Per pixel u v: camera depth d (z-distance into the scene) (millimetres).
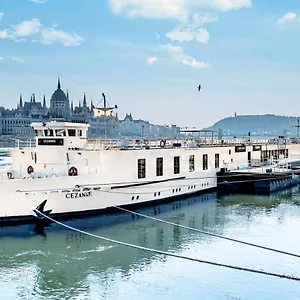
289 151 82688
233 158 66188
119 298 25344
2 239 35812
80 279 28031
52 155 43125
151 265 30312
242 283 27000
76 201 40562
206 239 36406
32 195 37938
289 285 26578
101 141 54969
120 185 44406
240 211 47969
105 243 35250
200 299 24984
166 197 51188
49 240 35906
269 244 34812
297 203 53000
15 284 27422
